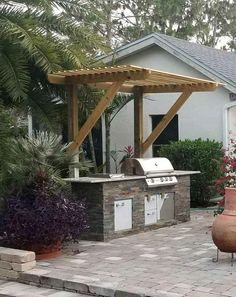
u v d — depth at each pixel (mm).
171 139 15266
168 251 8484
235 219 7531
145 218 10188
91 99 11406
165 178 10586
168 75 9797
